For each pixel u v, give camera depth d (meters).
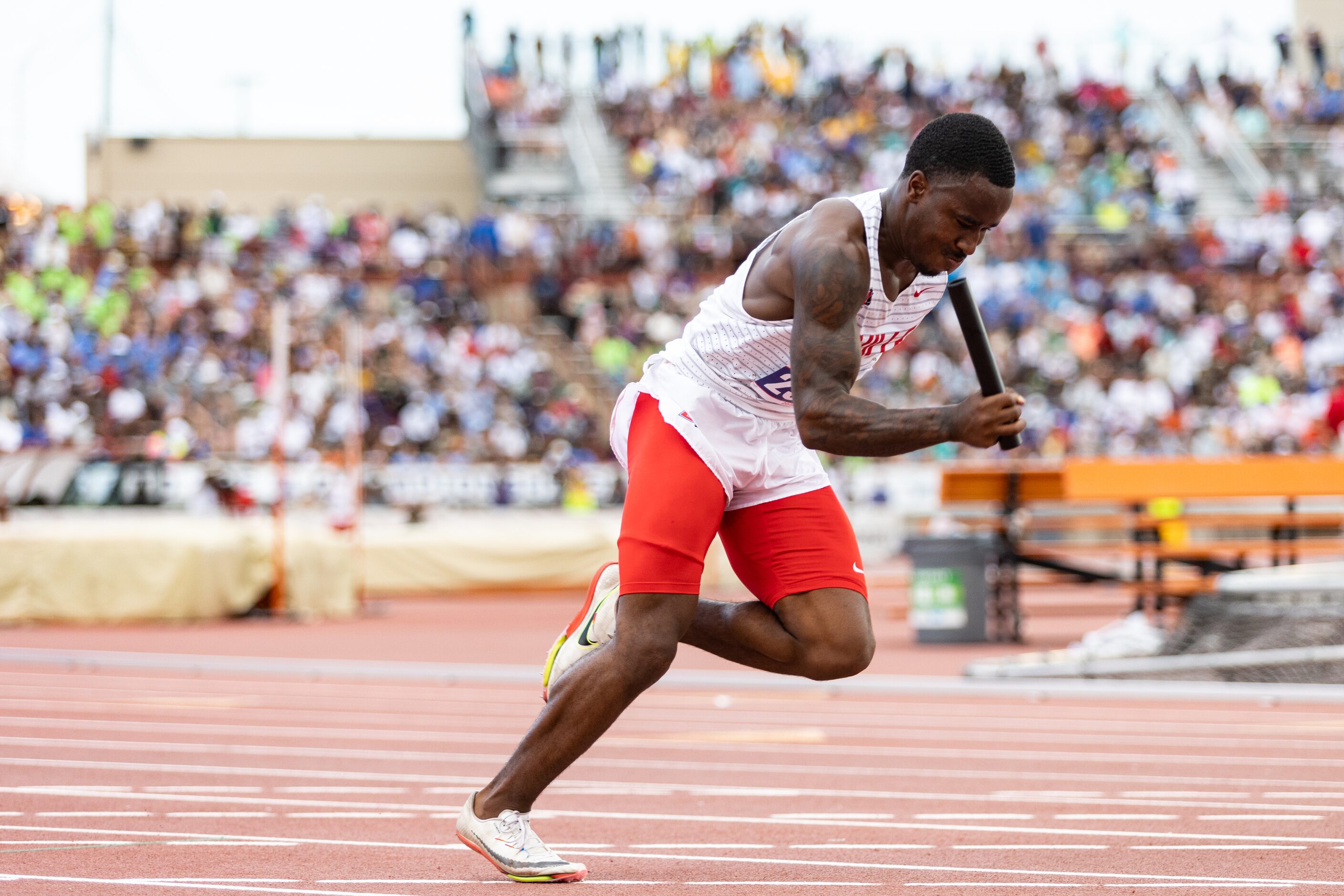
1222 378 88.25
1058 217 102.56
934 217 9.59
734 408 10.66
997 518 37.34
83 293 80.12
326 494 62.62
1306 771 16.78
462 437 75.56
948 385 84.81
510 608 55.81
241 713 23.08
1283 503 52.19
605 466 70.31
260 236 89.88
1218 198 109.50
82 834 12.74
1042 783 16.03
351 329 52.25
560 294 90.69
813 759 18.03
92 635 40.72
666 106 112.75
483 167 103.25
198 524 46.88
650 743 19.55
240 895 10.15
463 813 10.92
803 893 10.24
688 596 10.50
